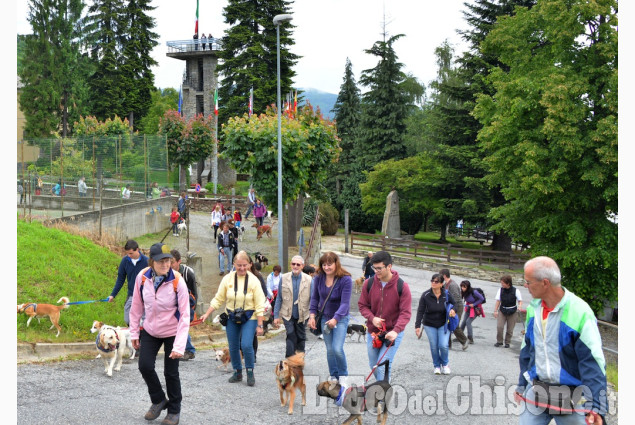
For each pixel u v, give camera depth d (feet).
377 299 24.07
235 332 27.63
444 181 137.18
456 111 134.10
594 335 14.23
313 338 44.14
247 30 163.84
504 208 86.58
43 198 70.54
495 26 92.17
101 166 84.58
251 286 27.20
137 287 20.71
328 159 87.30
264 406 24.52
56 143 80.69
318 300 26.58
